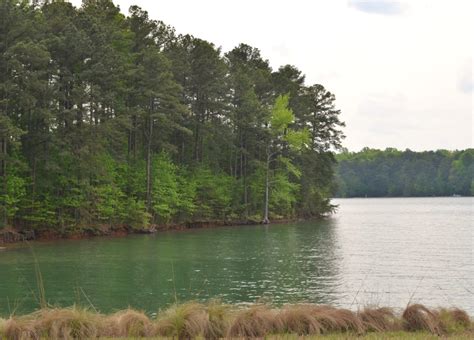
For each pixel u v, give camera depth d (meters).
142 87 52.06
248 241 43.91
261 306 11.84
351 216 89.69
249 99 67.12
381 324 11.62
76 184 46.03
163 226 58.06
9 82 37.78
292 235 50.53
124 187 53.91
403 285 23.00
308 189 79.94
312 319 11.27
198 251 35.91
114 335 10.90
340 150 83.88
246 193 70.94
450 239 45.59
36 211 43.69
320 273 26.25
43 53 38.28
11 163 40.38
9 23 39.06
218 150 69.00
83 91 42.59
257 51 82.12
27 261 29.83
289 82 77.69
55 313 11.12
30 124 43.53
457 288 22.30
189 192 60.44
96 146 44.72
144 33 56.34
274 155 75.25
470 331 11.39
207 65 62.34
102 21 50.75
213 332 10.80
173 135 65.31
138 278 24.03
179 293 20.50
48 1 48.12
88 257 31.91
